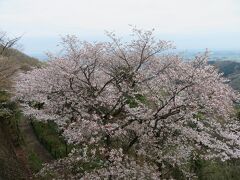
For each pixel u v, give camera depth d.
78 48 19.67
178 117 17.20
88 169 19.31
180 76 16.20
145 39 18.38
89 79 19.20
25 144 27.08
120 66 19.80
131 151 18.67
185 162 19.44
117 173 15.70
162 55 18.47
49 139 27.30
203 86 15.93
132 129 16.92
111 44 19.23
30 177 22.53
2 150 23.03
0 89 27.91
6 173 21.05
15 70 29.73
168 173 19.45
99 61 19.86
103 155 17.11
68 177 18.69
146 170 16.16
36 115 23.84
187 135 17.23
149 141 17.09
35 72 24.95
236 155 16.97
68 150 25.33
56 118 21.41
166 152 18.30
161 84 17.44
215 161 24.34
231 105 16.92
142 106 19.33
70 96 20.02
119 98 18.50
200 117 17.77
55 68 19.86
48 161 25.36
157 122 17.16
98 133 16.70
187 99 16.11
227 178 23.69
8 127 27.34
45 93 21.09
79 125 16.67
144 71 18.73
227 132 17.48
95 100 18.53
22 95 25.08
